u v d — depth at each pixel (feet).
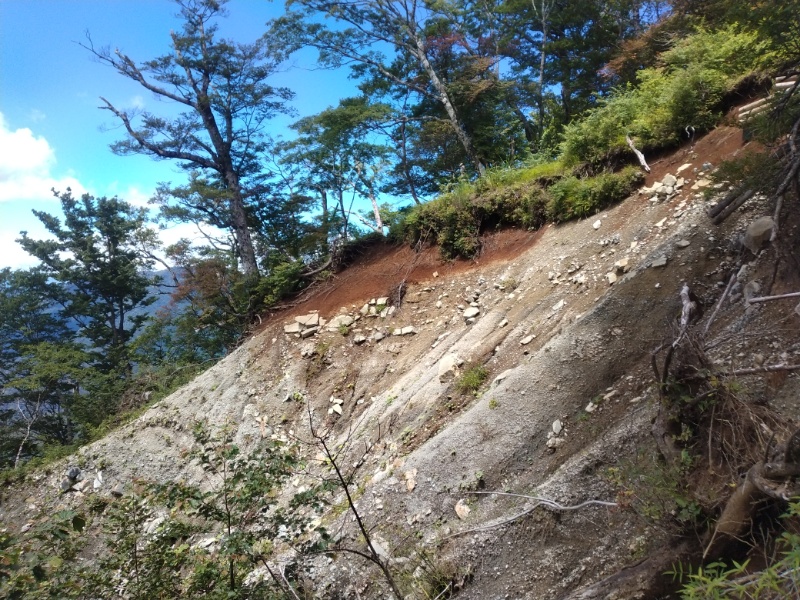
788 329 14.76
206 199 58.70
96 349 96.48
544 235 32.35
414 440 24.77
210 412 38.60
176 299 60.59
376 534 20.04
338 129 55.06
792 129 15.71
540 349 22.63
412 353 32.40
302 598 16.92
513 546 16.35
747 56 22.70
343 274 43.24
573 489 15.92
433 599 16.51
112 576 15.94
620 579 12.39
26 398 75.15
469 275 34.47
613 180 29.35
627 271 24.02
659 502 12.17
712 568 10.61
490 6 66.74
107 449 41.16
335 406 32.48
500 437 20.15
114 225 92.48
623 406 17.66
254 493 15.76
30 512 39.86
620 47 54.49
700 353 12.26
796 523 9.63
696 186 25.18
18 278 90.38
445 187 41.32
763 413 11.43
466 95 58.08
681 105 28.86
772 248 16.87
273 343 40.01
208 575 15.42
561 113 62.39
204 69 62.34
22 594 12.00
